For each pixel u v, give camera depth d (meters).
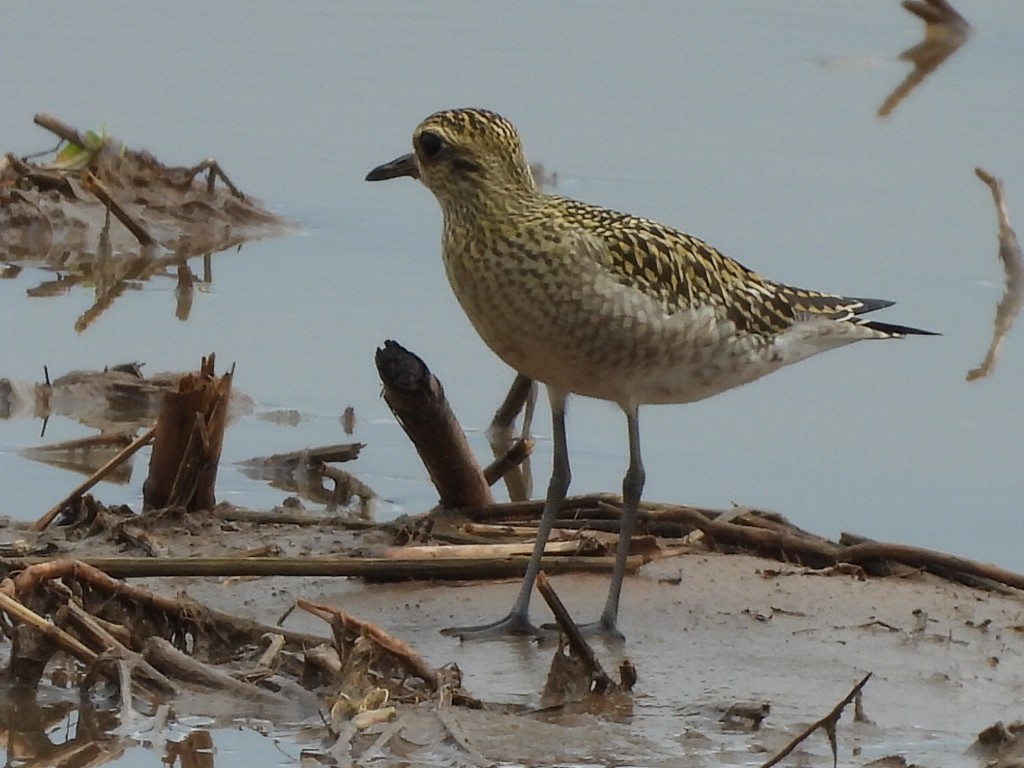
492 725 9.91
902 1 24.97
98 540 12.50
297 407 15.24
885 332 13.39
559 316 11.59
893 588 12.27
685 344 11.89
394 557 12.11
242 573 11.70
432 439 13.16
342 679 10.09
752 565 12.55
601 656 11.13
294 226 19.27
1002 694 10.79
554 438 12.09
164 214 19.11
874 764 9.66
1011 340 16.78
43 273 17.86
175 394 12.88
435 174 11.79
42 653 10.27
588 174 19.89
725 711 10.31
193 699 10.17
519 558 12.23
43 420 14.92
